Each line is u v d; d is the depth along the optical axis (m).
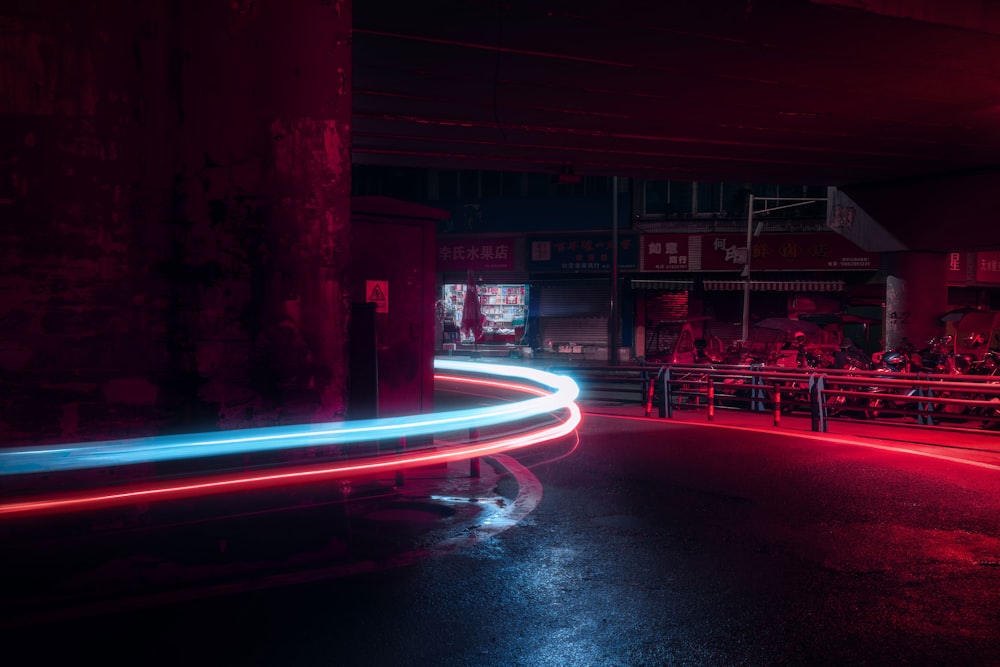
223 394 5.03
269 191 5.09
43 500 4.62
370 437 7.16
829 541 6.17
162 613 4.53
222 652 4.03
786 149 16.53
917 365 15.40
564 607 4.73
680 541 6.16
